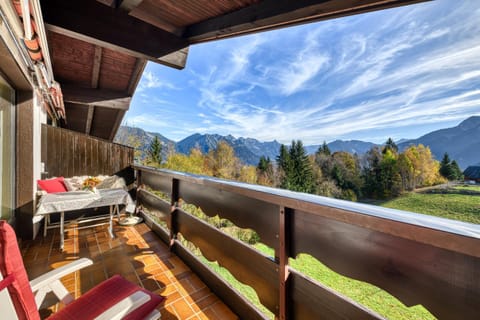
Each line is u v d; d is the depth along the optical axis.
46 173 3.58
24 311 0.77
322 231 1.04
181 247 2.39
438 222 0.68
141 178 3.95
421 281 0.73
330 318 0.99
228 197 1.71
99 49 2.94
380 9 1.39
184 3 1.89
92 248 2.64
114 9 2.00
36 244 2.73
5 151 2.46
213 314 1.59
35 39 1.62
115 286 1.23
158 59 2.24
